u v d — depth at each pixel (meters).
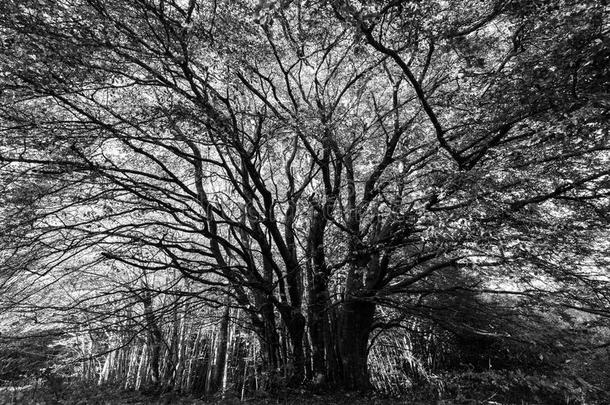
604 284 9.33
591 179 8.26
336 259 12.04
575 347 10.84
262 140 11.00
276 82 12.92
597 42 6.62
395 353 16.56
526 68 7.44
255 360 13.20
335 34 10.20
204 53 8.33
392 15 8.04
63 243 9.38
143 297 10.59
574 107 7.07
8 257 8.95
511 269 9.08
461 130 9.77
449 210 8.48
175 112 8.68
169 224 10.35
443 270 14.58
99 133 8.75
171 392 11.70
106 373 13.38
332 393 11.34
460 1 8.11
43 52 6.78
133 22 8.48
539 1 6.54
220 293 11.46
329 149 10.94
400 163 10.80
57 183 9.36
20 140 8.12
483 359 15.04
